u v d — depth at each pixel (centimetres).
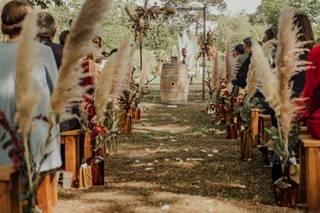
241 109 756
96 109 477
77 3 3164
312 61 454
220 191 530
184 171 629
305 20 495
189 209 467
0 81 385
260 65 419
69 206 478
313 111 459
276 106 427
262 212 456
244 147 690
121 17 3409
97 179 552
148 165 665
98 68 562
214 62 1079
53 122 346
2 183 341
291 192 468
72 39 316
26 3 400
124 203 487
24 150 348
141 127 1082
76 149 543
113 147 756
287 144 454
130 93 970
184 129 1044
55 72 404
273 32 622
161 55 2791
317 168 450
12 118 384
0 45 393
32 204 355
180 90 1667
